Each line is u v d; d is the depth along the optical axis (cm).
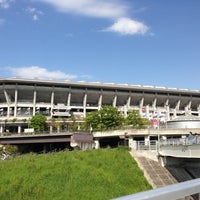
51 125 10619
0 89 12938
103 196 3509
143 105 15150
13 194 3366
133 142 5472
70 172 3950
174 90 15250
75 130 8812
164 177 4331
